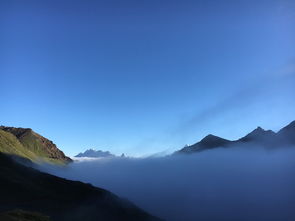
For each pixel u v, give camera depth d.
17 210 78.06
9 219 70.00
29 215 76.56
